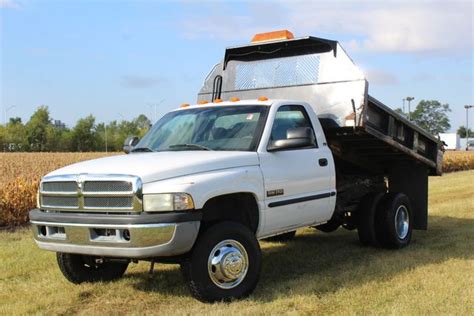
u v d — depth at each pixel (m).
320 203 6.78
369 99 7.28
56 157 41.72
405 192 9.12
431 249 8.03
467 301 5.34
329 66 7.57
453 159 30.98
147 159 5.62
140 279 6.59
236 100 6.87
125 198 5.11
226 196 5.69
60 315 5.32
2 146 98.25
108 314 5.30
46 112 102.94
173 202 5.07
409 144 8.40
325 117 7.50
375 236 8.21
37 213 5.66
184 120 6.86
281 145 6.04
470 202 13.29
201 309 5.23
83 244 5.28
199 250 5.31
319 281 6.27
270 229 6.12
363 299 5.51
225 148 6.14
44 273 6.89
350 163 8.55
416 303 5.30
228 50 8.57
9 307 5.52
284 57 8.07
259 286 6.14
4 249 8.38
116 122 115.38
